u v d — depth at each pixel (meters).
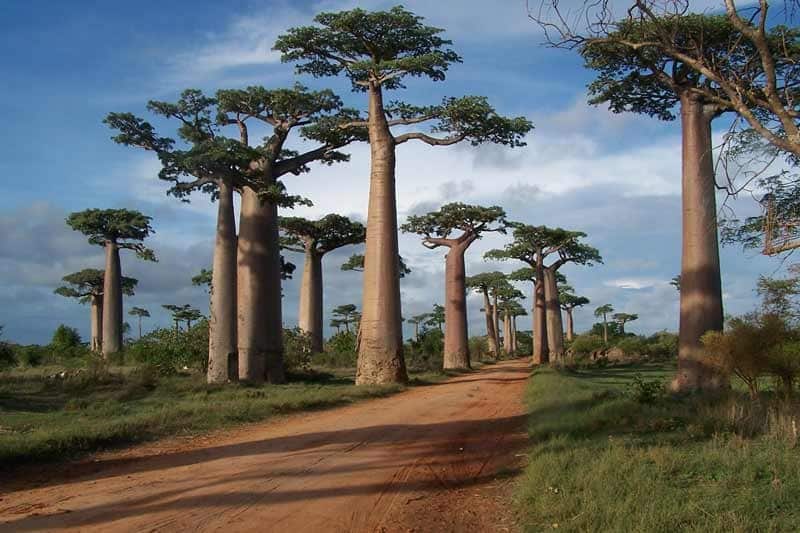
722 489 6.21
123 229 39.94
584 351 50.03
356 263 47.34
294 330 29.22
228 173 22.11
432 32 22.72
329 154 25.52
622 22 9.26
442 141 23.66
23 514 6.25
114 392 18.34
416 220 38.88
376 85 23.50
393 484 7.74
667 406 12.60
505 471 8.61
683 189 17.14
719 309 16.64
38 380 22.42
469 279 67.31
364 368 23.11
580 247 45.47
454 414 14.62
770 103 7.36
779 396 11.74
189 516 6.17
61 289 52.28
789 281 12.35
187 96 21.77
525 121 23.20
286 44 22.59
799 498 5.91
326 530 5.88
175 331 26.14
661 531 5.18
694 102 16.78
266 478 7.79
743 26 7.37
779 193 8.89
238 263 24.14
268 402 14.91
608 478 6.73
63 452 9.37
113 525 5.86
